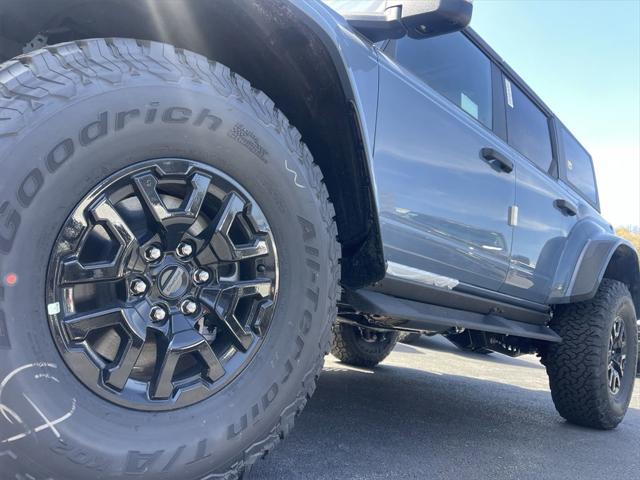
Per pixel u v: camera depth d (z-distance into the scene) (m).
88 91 1.38
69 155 1.34
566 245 3.89
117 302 1.46
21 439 1.24
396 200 2.34
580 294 3.78
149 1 1.65
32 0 1.65
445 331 3.32
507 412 3.97
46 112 1.32
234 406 1.59
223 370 1.60
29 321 1.27
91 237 1.44
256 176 1.65
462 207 2.76
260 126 1.67
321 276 1.80
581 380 3.68
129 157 1.44
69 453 1.30
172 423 1.47
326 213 1.86
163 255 1.53
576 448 3.18
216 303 1.61
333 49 1.80
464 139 2.80
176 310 1.55
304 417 2.98
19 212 1.27
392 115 2.32
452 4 1.94
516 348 3.98
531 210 3.45
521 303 3.46
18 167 1.27
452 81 2.97
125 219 1.50
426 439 2.86
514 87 3.74
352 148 2.00
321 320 1.80
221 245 1.60
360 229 2.13
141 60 1.50
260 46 1.84
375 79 2.25
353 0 2.40
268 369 1.68
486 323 3.04
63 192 1.33
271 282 1.70
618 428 4.02
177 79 1.52
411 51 2.65
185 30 1.80
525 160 3.56
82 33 1.82
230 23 1.75
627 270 4.42
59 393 1.31
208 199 1.63
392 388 4.18
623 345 4.08
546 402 4.65
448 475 2.34
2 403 1.22
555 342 3.80
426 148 2.51
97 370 1.38
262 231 1.68
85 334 1.38
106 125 1.39
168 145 1.50
